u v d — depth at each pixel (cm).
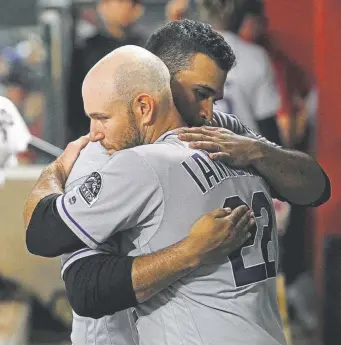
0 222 1930
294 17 2117
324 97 1777
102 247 915
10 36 2805
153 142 937
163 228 899
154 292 891
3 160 1265
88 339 1046
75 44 2128
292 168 1007
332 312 1764
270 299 956
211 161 936
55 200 920
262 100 1848
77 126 2166
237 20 1861
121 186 891
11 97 2669
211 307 903
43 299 1969
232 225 902
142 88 913
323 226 1783
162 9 2603
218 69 975
